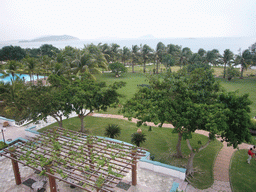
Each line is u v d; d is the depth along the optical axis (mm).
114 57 81688
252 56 59781
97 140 15172
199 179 15820
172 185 14195
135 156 14016
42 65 57281
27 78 65500
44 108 21297
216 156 19344
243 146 21172
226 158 18922
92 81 25406
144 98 17266
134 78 62469
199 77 17484
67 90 22547
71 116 31047
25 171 16953
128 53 77375
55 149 13734
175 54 74062
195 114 13586
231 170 16984
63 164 12492
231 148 20812
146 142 22281
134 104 16969
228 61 64000
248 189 14578
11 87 31500
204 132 24688
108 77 64875
